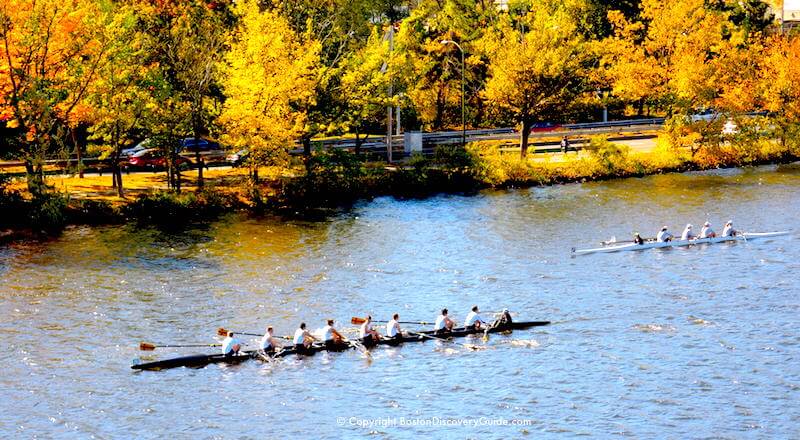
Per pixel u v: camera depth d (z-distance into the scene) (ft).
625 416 458.09
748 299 619.26
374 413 462.60
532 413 461.37
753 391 483.51
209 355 518.37
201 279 652.89
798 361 519.19
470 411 464.24
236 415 459.32
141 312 587.68
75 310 588.91
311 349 534.37
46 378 493.77
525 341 549.54
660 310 598.75
